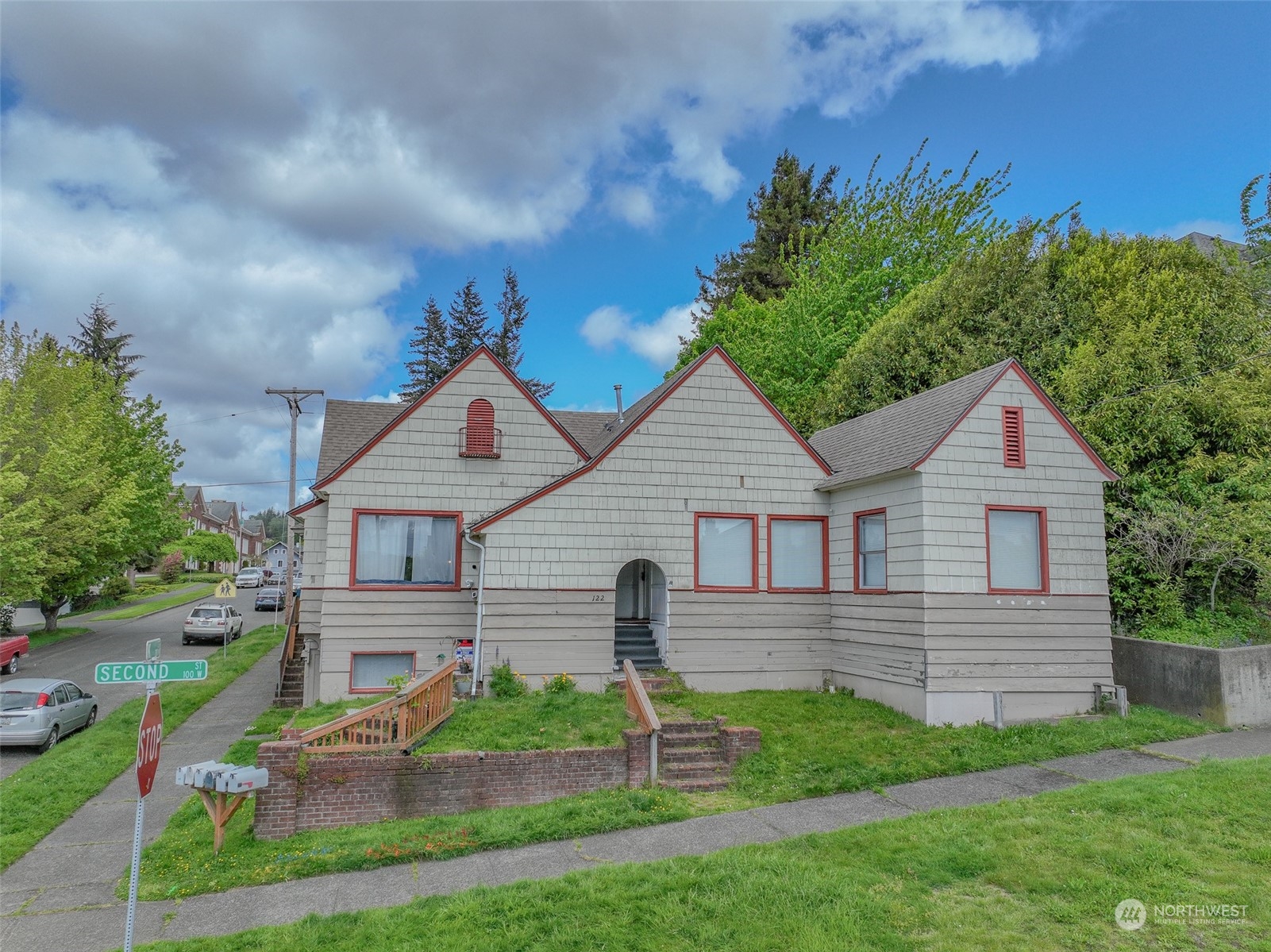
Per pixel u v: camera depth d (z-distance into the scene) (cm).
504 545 1639
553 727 1306
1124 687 1588
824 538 1798
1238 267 2131
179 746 1616
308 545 1850
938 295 2512
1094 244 2370
